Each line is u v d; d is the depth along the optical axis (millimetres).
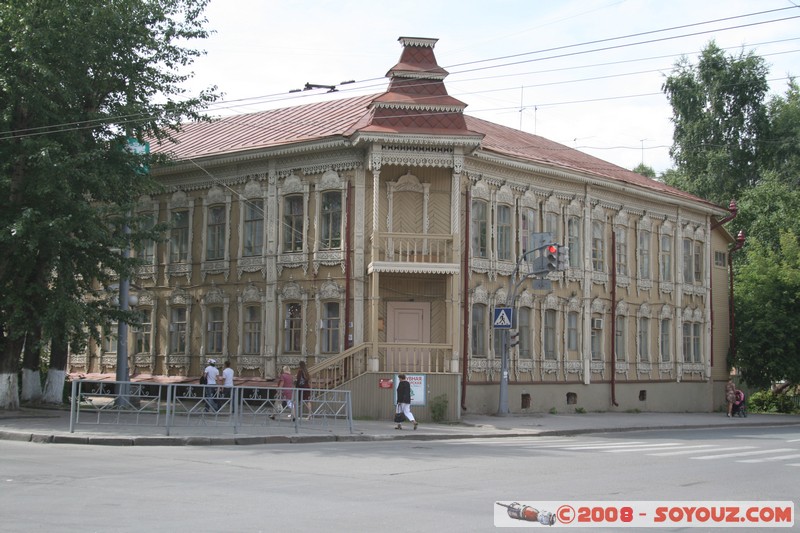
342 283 32219
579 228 39188
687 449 22078
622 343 41219
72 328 28469
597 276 39688
